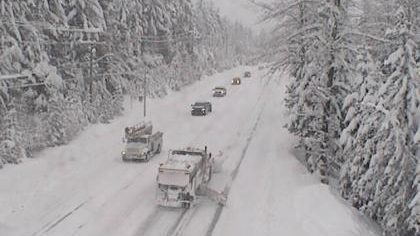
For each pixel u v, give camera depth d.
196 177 22.48
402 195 19.33
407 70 19.36
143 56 65.69
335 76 25.08
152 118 47.47
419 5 20.69
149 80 62.28
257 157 31.59
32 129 31.20
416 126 19.36
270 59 27.06
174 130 41.31
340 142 23.19
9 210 20.19
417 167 18.88
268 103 61.00
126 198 22.66
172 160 23.02
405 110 19.44
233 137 38.72
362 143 21.83
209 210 21.48
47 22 36.78
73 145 33.31
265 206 21.70
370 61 23.73
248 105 59.31
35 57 33.59
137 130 32.69
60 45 41.03
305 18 26.12
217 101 63.22
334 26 23.95
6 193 22.14
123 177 26.19
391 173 19.58
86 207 21.12
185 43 84.50
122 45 54.16
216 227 19.41
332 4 23.62
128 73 52.53
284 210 20.86
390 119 19.27
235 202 22.44
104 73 47.62
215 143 36.22
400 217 19.78
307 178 25.83
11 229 18.28
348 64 25.25
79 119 38.19
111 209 21.09
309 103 26.03
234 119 48.22
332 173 28.33
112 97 47.97
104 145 34.28
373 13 26.73
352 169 22.00
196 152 24.61
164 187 21.55
